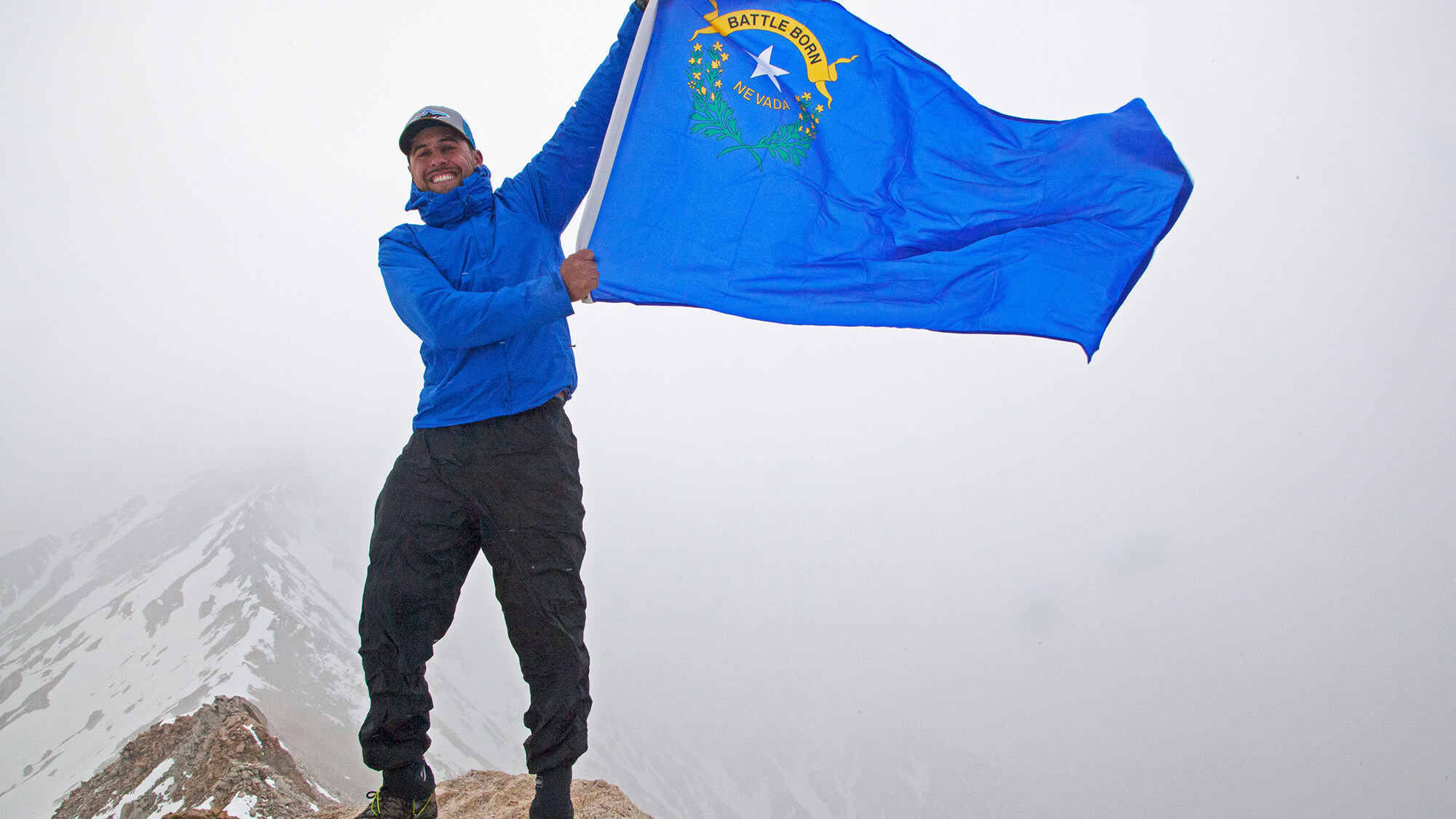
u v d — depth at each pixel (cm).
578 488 328
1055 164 441
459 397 311
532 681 320
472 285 323
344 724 4856
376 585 310
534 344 318
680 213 408
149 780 1215
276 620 6800
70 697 6378
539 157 371
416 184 337
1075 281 433
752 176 415
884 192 431
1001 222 436
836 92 432
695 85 416
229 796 926
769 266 413
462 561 326
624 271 399
